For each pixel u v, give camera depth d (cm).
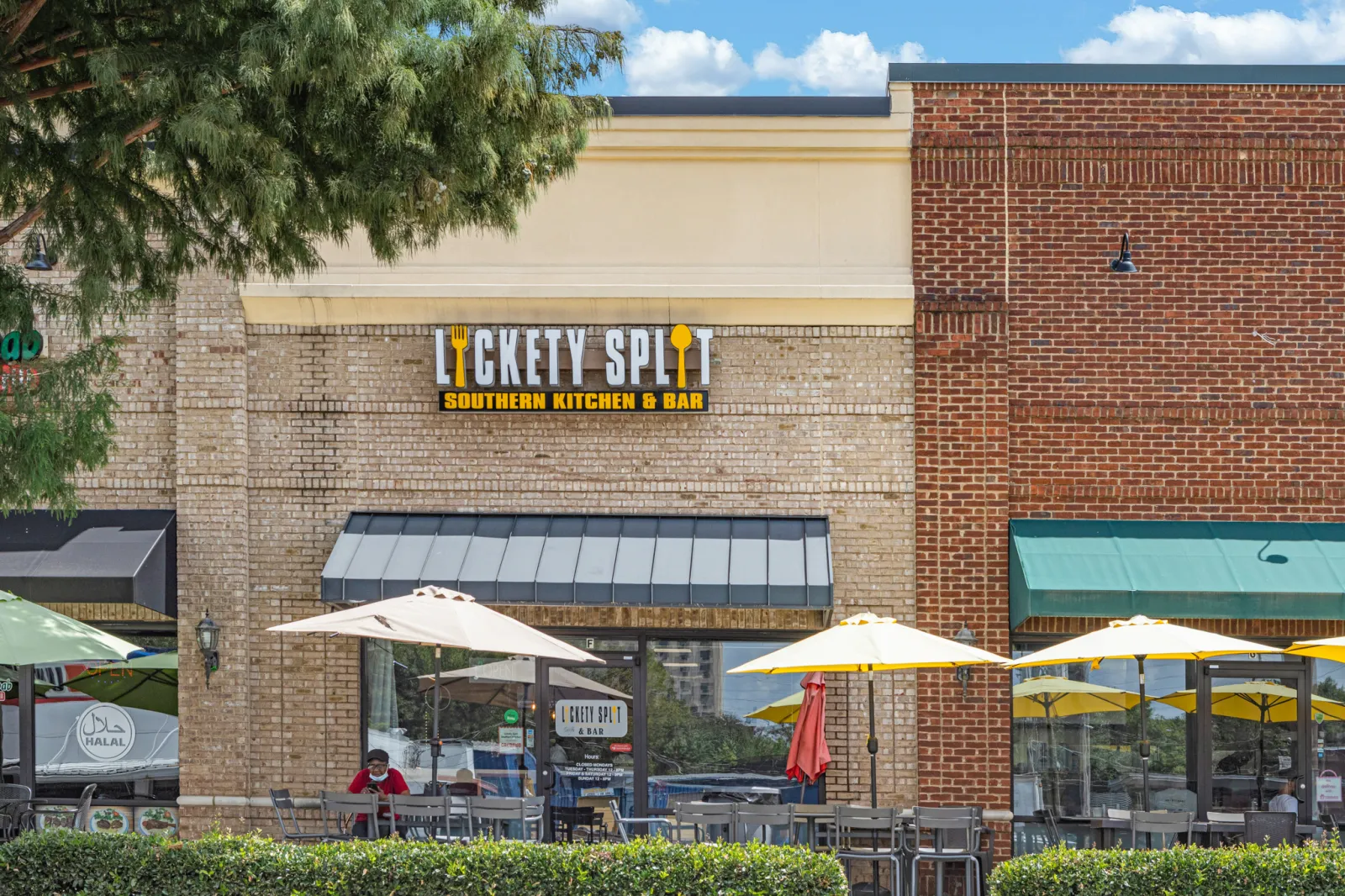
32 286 1273
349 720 1648
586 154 1694
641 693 1658
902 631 1346
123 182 1257
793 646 1377
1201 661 1652
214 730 1633
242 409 1664
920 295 1670
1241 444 1666
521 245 1688
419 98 1166
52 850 1082
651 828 1611
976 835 1415
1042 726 1652
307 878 1068
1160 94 1688
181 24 1188
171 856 1077
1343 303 1675
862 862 1602
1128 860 1081
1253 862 1068
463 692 1669
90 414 1235
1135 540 1630
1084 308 1678
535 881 1063
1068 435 1667
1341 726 1638
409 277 1677
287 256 1291
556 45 1242
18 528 1639
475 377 1655
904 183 1692
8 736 1662
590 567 1584
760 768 1653
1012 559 1634
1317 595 1546
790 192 1694
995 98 1692
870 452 1669
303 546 1669
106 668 1675
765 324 1681
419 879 1065
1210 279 1677
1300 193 1683
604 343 1670
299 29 1080
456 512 1670
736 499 1669
